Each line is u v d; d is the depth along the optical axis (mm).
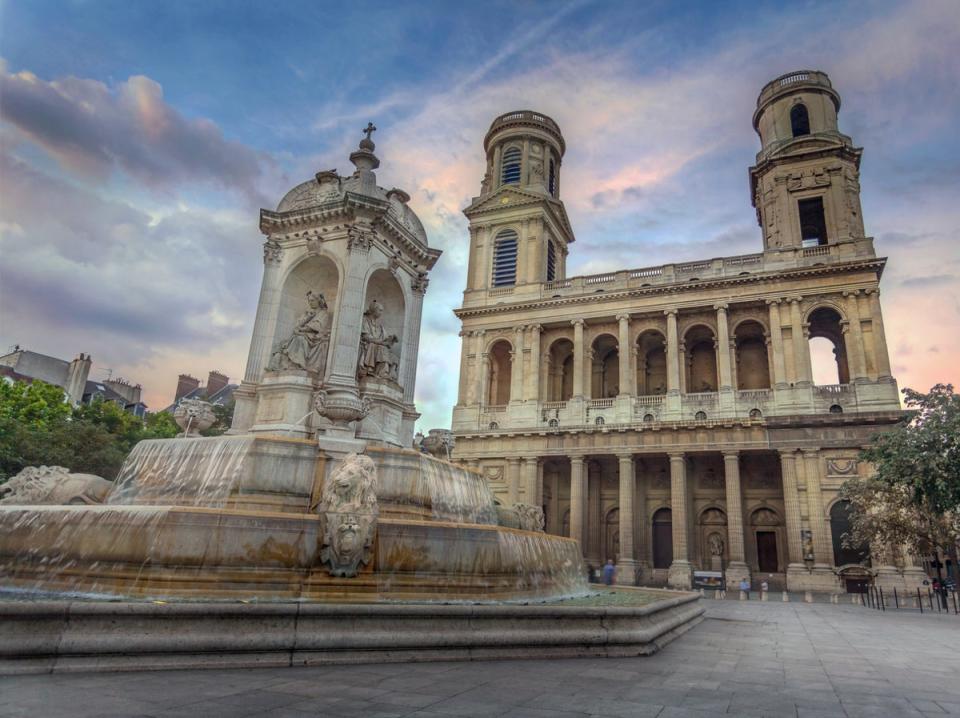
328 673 7863
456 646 9391
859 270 49062
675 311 54031
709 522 51844
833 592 41125
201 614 7984
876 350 47031
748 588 40969
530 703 6781
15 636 7105
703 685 8359
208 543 9977
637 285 56906
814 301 50094
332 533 10773
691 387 57531
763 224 57594
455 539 12062
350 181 20656
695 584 46344
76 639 7305
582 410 54688
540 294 60469
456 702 6652
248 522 10312
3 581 10781
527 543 14500
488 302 62500
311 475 14055
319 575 10602
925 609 29922
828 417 44969
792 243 53312
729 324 53188
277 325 19969
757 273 51562
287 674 7672
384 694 6859
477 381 59719
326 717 5789
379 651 8828
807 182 54375
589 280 59438
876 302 48125
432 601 11422
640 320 56312
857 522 36281
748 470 51500
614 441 51250
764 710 6988
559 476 58031
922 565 43219
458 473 17672
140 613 7711
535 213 63812
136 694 6301
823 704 7480
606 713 6484
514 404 57406
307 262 20750
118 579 9836
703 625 17906
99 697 6109
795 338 49531
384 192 21188
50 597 9734
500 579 12781
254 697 6418
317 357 18938
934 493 29094
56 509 10992
